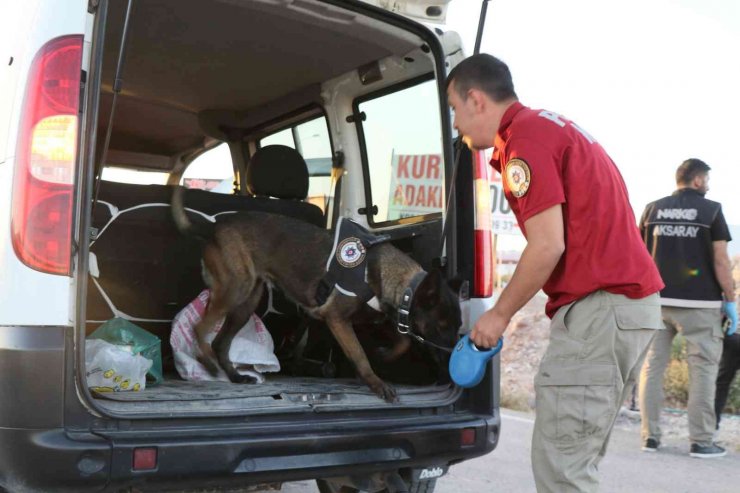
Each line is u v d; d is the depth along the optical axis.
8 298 2.38
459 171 3.52
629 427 6.36
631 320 2.47
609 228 2.50
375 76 4.32
